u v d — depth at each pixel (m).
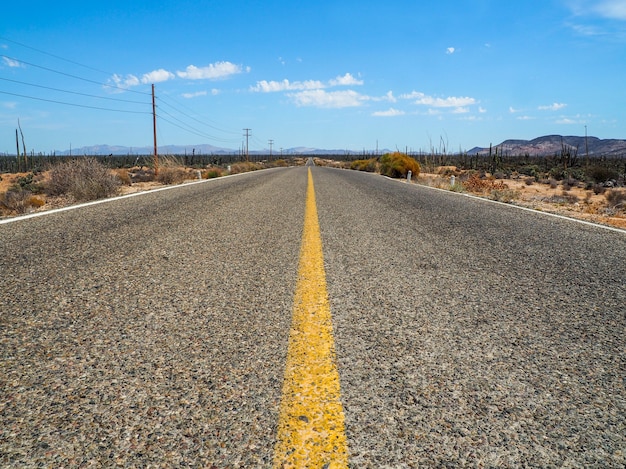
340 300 2.59
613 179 36.06
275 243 4.42
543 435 1.30
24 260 3.42
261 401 1.44
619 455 1.21
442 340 2.02
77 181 12.98
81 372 1.62
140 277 3.02
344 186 14.29
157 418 1.33
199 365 1.70
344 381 1.59
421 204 8.87
